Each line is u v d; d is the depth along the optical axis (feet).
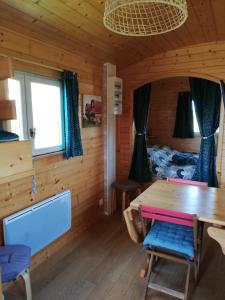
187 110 17.80
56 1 5.61
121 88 11.04
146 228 6.91
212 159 10.59
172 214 5.80
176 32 8.49
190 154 16.20
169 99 18.44
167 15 5.70
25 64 6.76
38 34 6.86
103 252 8.48
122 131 12.34
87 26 7.09
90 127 10.01
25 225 6.86
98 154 10.84
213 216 5.88
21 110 6.81
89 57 9.38
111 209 11.78
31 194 7.31
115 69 11.05
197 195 7.36
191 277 7.14
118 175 12.82
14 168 4.27
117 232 9.91
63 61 8.18
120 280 7.07
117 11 5.40
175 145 18.72
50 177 8.05
